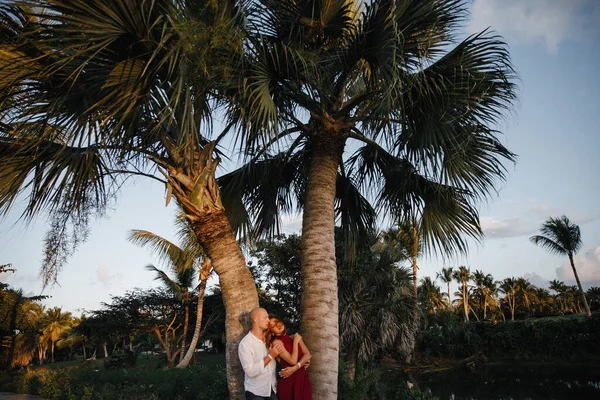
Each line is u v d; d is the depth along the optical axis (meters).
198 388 9.53
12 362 24.27
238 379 4.27
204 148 4.58
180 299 24.89
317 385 4.62
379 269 14.48
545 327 33.38
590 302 63.19
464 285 63.19
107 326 24.31
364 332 14.05
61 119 4.21
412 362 32.19
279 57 4.65
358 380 8.55
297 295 18.78
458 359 34.84
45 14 3.62
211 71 4.13
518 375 27.78
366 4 4.55
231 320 4.40
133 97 3.96
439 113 4.88
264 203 6.88
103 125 3.94
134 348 30.59
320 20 5.00
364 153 6.87
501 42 4.66
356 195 7.28
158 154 4.69
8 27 3.85
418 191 6.50
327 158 5.52
